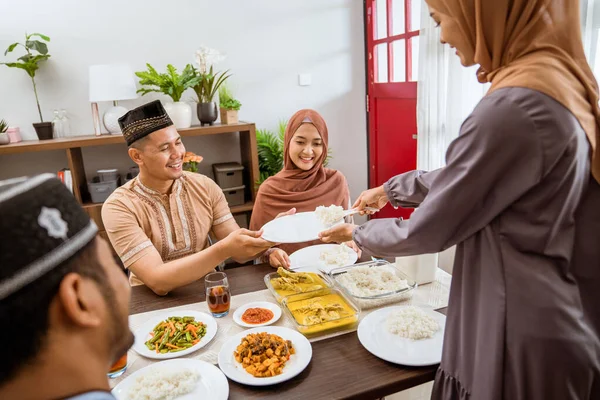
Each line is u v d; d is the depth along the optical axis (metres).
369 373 0.97
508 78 0.81
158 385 0.93
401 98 3.30
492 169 0.79
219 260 1.38
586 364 0.81
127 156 3.15
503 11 0.81
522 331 0.81
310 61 3.54
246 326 1.18
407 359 0.99
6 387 0.34
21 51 2.85
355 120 3.80
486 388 0.86
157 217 1.69
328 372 0.98
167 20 3.08
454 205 0.83
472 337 0.90
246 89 3.41
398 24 3.25
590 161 0.82
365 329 1.11
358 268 1.41
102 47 2.98
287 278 1.39
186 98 3.22
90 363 0.38
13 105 2.90
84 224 0.39
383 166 3.70
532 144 0.76
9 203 0.33
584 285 0.87
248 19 3.29
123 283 0.44
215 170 3.22
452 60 2.48
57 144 2.64
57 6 2.84
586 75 0.84
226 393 0.90
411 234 0.90
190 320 1.21
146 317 1.29
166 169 1.62
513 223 0.82
